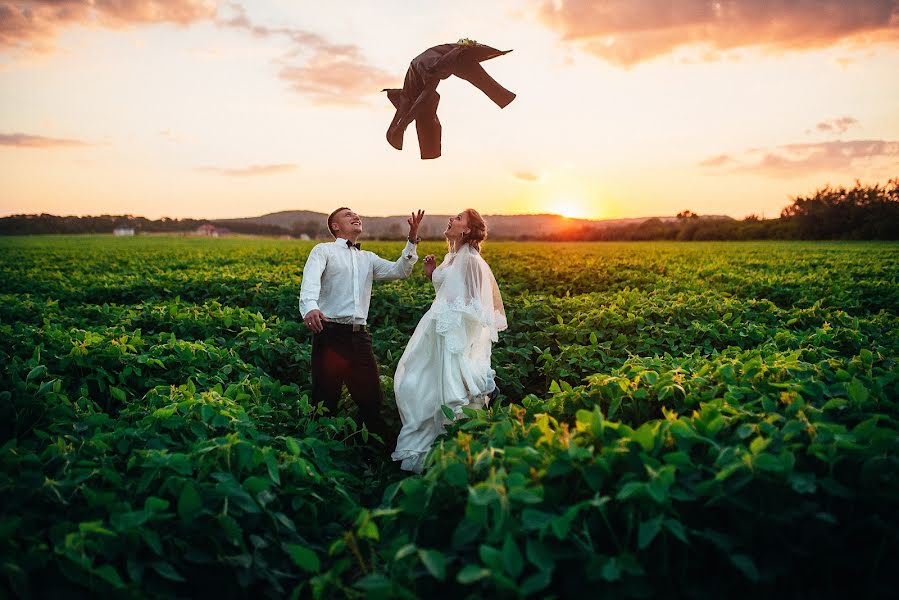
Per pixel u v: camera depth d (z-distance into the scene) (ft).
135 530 7.79
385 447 15.10
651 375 11.69
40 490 8.44
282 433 13.47
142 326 23.21
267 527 9.19
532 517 7.41
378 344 21.70
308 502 10.00
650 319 23.41
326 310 14.64
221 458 9.57
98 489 8.98
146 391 15.58
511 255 84.33
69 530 7.84
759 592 7.50
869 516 7.84
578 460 8.27
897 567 7.52
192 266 62.18
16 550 7.49
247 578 8.11
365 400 14.73
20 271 55.88
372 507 12.14
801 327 24.16
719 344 20.93
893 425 9.46
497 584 6.84
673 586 7.52
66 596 7.23
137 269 59.88
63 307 35.24
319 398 14.76
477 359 15.15
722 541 7.47
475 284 14.32
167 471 9.14
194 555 8.10
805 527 7.79
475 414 11.82
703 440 8.63
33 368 12.94
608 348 19.84
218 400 12.22
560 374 18.52
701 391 11.37
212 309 24.67
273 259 75.61
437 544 8.28
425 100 13.50
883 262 65.51
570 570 7.38
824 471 8.38
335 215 15.19
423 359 14.40
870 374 11.59
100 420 11.28
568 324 23.25
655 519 7.19
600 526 7.80
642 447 8.54
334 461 12.87
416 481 8.55
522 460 8.45
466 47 13.43
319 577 7.56
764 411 9.98
